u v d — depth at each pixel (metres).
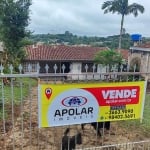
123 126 9.43
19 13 27.78
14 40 28.11
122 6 43.19
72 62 33.69
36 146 7.57
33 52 33.19
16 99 13.02
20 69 5.70
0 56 21.80
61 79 6.71
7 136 8.20
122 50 43.38
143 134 8.86
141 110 6.82
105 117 6.54
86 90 6.22
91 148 7.02
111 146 7.39
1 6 27.50
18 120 9.86
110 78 6.66
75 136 7.36
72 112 6.23
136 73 6.51
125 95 6.57
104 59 28.39
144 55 28.55
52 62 32.78
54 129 8.59
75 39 79.88
